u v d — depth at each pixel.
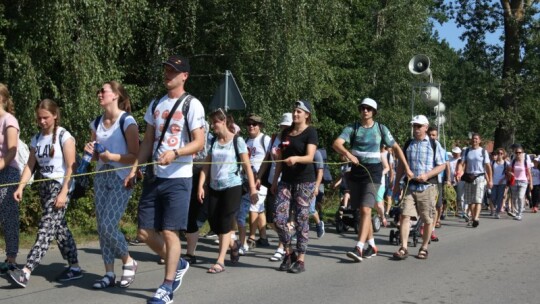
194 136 5.42
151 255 8.30
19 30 10.82
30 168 6.28
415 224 10.27
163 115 5.50
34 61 11.13
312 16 15.96
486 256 8.69
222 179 7.25
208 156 7.43
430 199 8.43
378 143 8.00
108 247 6.17
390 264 7.98
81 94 11.30
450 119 44.34
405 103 26.16
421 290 6.45
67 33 10.99
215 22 16.25
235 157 7.36
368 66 26.12
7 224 6.53
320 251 9.13
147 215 5.51
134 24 13.15
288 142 7.25
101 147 5.75
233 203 7.30
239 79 15.95
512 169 15.38
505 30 25.48
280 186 7.41
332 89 21.47
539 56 24.84
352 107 23.62
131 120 5.95
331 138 23.05
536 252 9.08
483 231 12.14
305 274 7.23
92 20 11.42
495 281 6.95
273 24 15.12
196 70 16.58
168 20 14.80
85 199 10.73
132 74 15.80
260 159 9.05
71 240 6.57
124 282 6.22
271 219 9.53
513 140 25.56
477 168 13.13
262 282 6.73
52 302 5.62
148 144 5.66
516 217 15.26
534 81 24.59
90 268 7.24
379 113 24.78
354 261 8.17
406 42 26.12
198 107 5.47
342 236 11.21
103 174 5.96
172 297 5.64
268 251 9.00
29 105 10.69
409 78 25.80
